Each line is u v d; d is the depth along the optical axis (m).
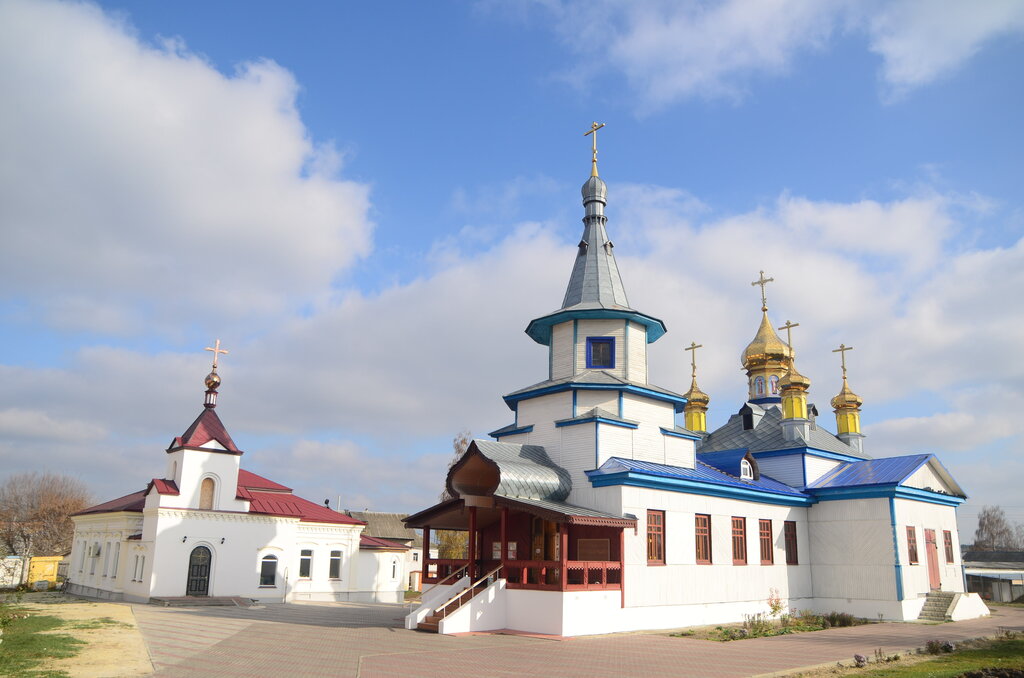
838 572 35.75
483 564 29.31
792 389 39.81
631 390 30.44
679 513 29.23
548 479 28.00
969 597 35.53
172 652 18.42
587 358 32.19
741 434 42.62
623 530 26.41
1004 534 130.62
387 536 74.81
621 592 25.77
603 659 18.98
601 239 35.50
